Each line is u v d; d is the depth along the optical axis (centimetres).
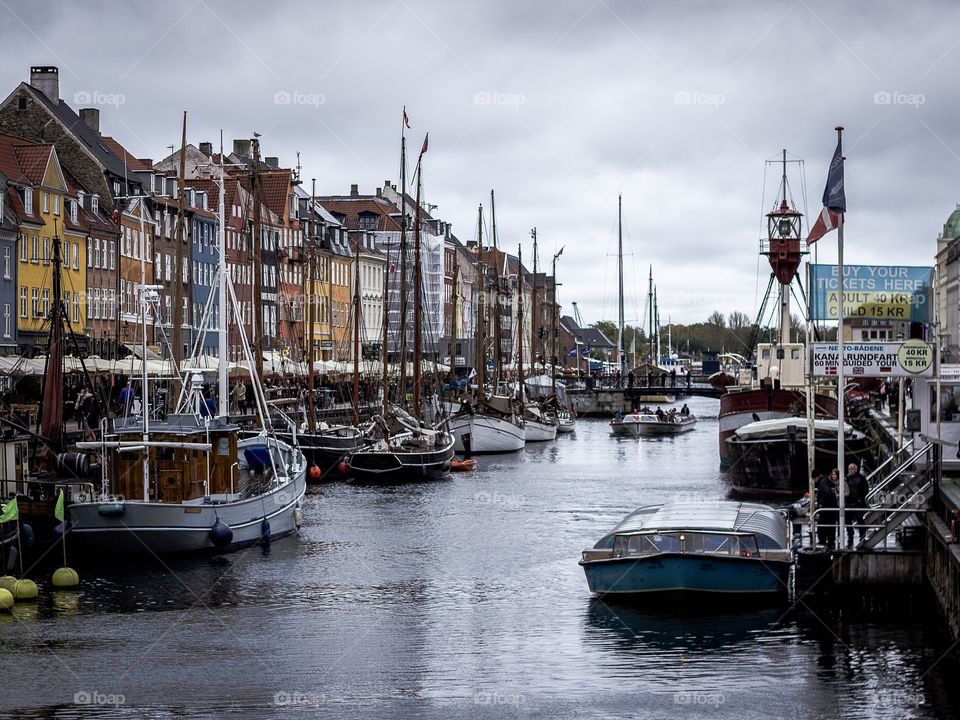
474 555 5366
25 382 7081
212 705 3269
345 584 4734
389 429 9431
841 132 4247
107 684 3441
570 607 4334
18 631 3984
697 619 4075
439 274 19912
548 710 3219
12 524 4603
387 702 3288
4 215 9225
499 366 13850
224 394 6431
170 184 12600
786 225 10000
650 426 14100
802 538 4662
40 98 11306
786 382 9600
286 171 15275
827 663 3581
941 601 3803
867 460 7369
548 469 9550
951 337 12681
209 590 4581
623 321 18925
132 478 5181
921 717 3131
